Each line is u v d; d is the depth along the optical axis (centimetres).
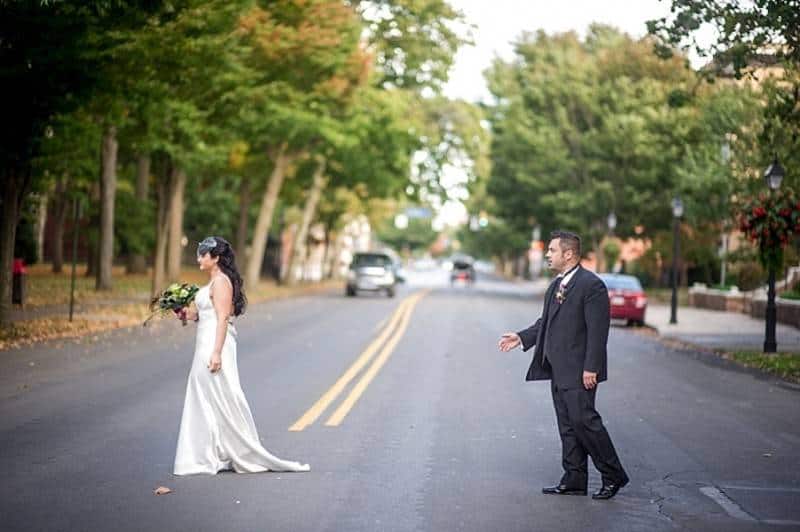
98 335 4831
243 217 11069
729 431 2623
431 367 3912
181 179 9644
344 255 18575
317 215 13738
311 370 3706
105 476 1923
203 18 4806
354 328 5803
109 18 4181
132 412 2655
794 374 3997
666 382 3716
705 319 7538
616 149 10956
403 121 9962
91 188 10531
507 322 6775
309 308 7781
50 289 7988
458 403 2975
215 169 9675
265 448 2230
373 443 2316
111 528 1568
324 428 2498
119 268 14325
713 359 4691
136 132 6269
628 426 2672
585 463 1855
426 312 7662
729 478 2033
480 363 4109
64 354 3984
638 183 11038
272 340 4941
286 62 7206
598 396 3281
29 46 4078
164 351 4188
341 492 1831
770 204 4812
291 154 9656
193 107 5866
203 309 1958
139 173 10656
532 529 1612
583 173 11700
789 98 4475
